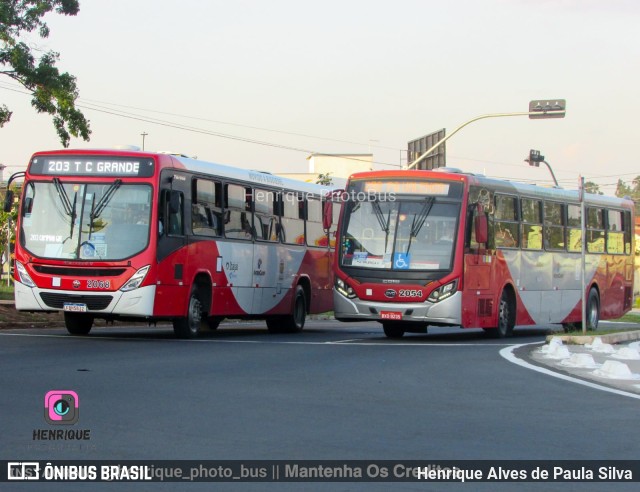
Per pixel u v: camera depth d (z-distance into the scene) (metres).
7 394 11.46
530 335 26.88
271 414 10.54
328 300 28.77
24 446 8.62
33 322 26.62
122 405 10.90
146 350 17.70
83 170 20.44
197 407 10.88
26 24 29.23
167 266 20.39
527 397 12.46
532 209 26.02
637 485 7.74
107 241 20.08
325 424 10.02
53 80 29.12
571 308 28.25
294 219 26.69
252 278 24.27
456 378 14.37
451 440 9.35
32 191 20.59
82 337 21.05
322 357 17.05
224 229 22.91
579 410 11.44
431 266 22.06
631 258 32.88
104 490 7.23
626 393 13.04
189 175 21.39
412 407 11.36
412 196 22.56
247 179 24.14
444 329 30.75
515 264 24.86
